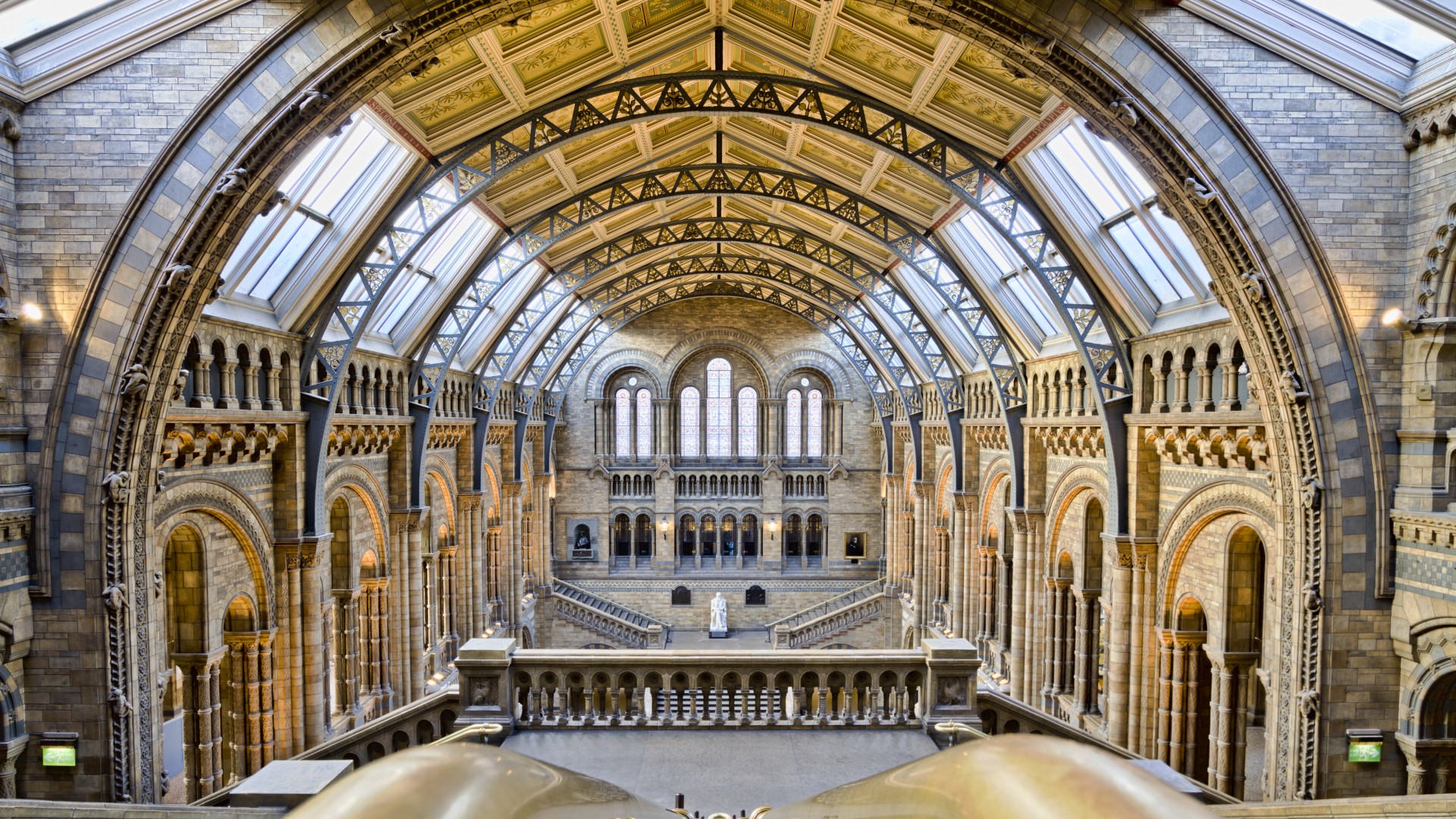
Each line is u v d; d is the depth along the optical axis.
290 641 19.77
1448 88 12.60
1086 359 21.52
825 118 20.47
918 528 44.69
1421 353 13.49
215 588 17.59
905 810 2.86
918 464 44.59
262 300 18.52
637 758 12.75
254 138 13.06
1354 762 14.06
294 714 19.80
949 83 18.09
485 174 19.66
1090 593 25.67
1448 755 13.61
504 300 31.94
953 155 21.39
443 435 31.44
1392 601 14.02
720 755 12.88
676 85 20.02
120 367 13.12
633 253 35.31
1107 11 13.38
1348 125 13.66
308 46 12.95
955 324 33.72
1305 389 13.98
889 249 28.09
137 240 13.04
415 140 18.17
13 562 12.79
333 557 24.22
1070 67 13.71
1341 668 14.09
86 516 13.08
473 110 18.47
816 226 33.53
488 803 2.50
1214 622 19.05
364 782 2.48
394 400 26.14
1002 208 20.58
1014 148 19.14
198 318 14.14
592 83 19.45
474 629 35.19
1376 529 13.98
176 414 14.98
